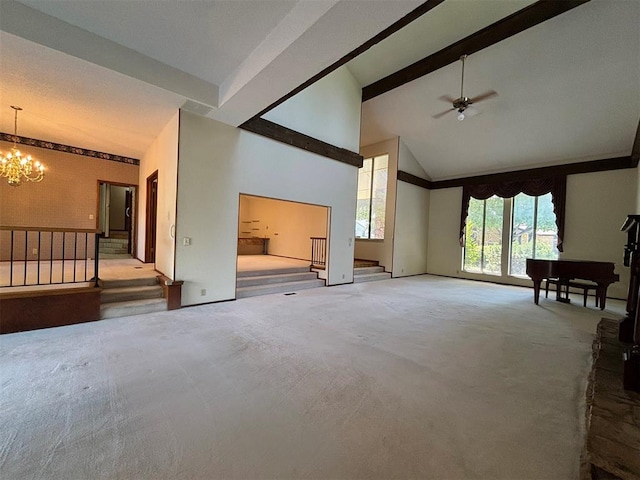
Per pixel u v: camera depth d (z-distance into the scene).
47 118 4.64
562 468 1.56
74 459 1.53
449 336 3.63
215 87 4.12
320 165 6.52
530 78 5.77
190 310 4.39
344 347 3.17
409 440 1.75
